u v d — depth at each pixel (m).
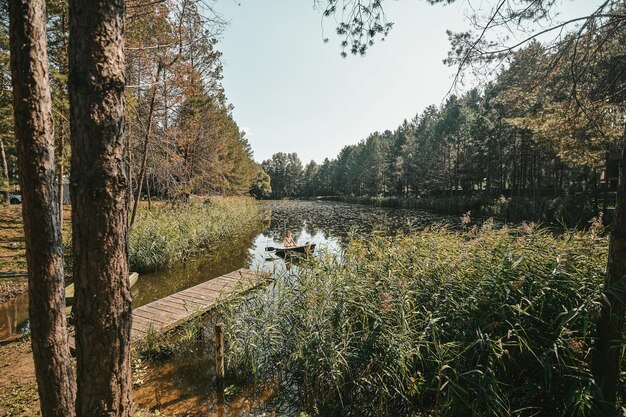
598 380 2.99
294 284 5.10
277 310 4.70
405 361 3.58
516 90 5.17
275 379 4.23
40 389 2.10
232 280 7.59
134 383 4.08
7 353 4.57
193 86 11.72
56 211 2.07
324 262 5.20
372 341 3.86
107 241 1.66
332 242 15.03
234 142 34.41
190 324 5.21
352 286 4.48
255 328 4.48
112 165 1.65
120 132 1.69
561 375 3.12
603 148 9.85
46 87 1.97
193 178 17.86
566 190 22.44
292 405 3.80
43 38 1.94
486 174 29.25
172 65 10.82
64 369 2.14
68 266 8.29
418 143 41.81
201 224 13.36
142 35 9.98
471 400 3.29
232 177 34.91
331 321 4.30
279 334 4.46
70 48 1.59
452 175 35.75
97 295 1.66
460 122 33.06
